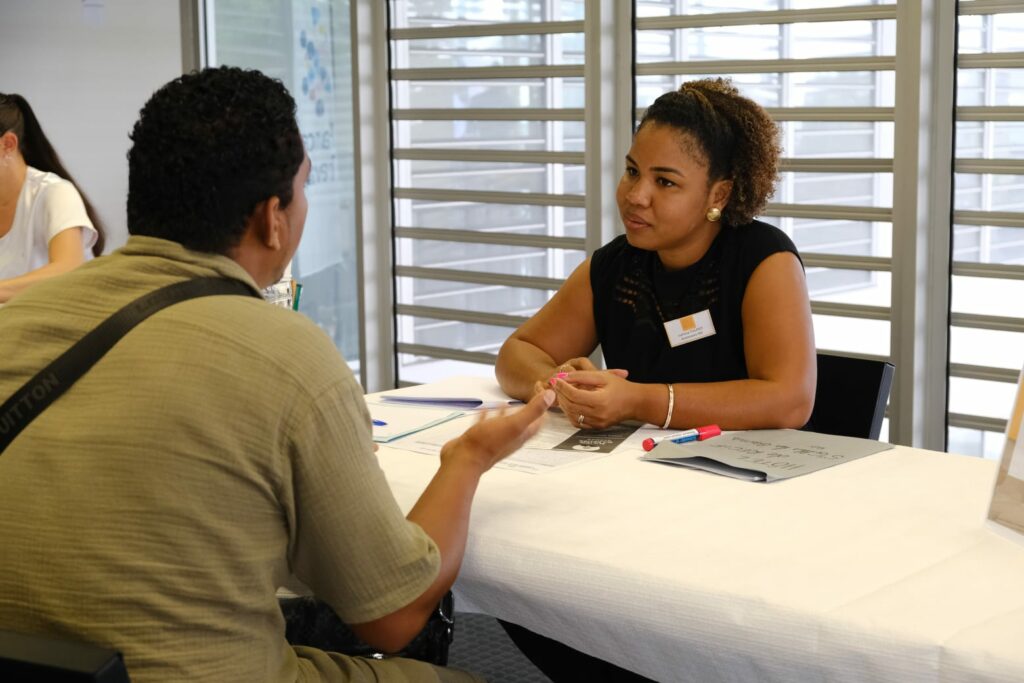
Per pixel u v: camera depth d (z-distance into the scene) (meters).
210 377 1.08
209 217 1.17
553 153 3.96
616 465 1.75
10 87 4.59
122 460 1.07
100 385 1.10
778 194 3.53
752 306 2.05
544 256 4.07
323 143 4.46
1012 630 1.12
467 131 4.18
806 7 3.34
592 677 1.75
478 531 1.46
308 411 1.09
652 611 1.28
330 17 4.29
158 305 1.13
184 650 1.09
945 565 1.31
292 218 1.24
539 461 1.78
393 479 1.69
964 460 1.74
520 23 3.94
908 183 3.19
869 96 3.26
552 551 1.38
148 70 4.63
